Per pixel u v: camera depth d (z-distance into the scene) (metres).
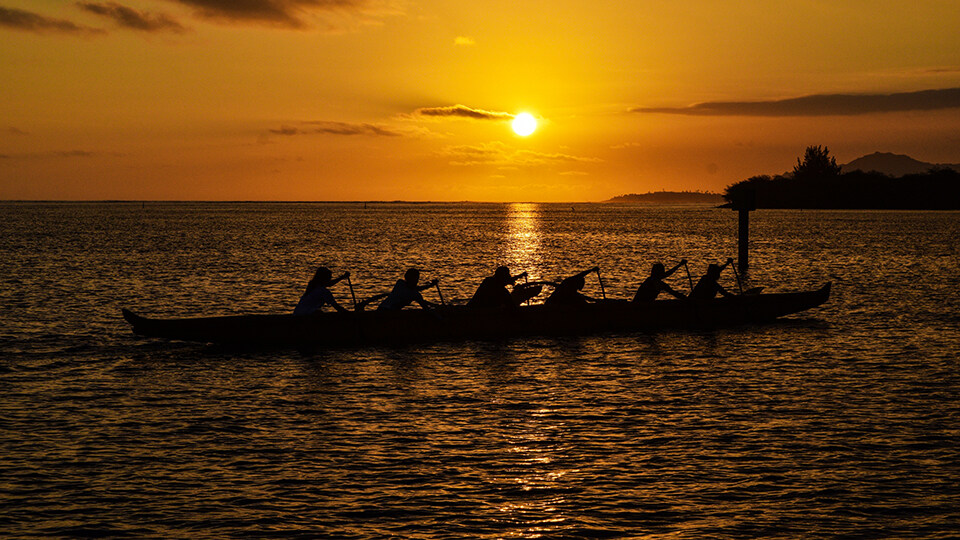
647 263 45.00
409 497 9.44
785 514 8.96
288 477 10.05
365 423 12.42
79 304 25.81
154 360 17.16
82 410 13.14
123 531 8.55
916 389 14.43
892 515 8.95
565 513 9.01
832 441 11.41
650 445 11.30
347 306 26.80
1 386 14.73
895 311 24.30
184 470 10.30
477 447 11.23
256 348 18.41
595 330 20.66
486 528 8.62
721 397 13.95
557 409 13.21
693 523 8.74
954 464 10.47
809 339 19.56
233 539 8.35
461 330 19.62
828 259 45.91
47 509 9.07
